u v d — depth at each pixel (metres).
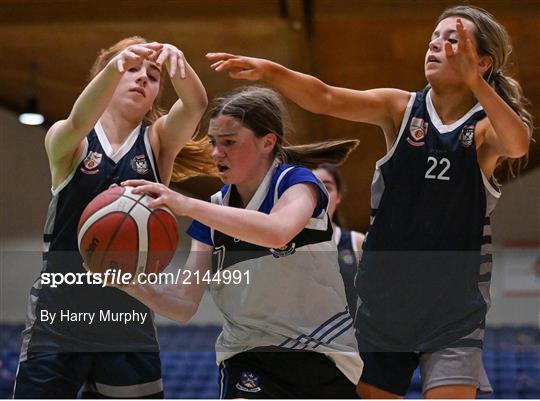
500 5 13.78
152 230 5.16
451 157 5.77
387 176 5.88
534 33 14.23
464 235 5.75
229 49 15.73
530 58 14.83
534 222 15.53
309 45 15.52
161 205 4.89
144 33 15.44
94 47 16.03
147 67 6.16
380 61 15.98
